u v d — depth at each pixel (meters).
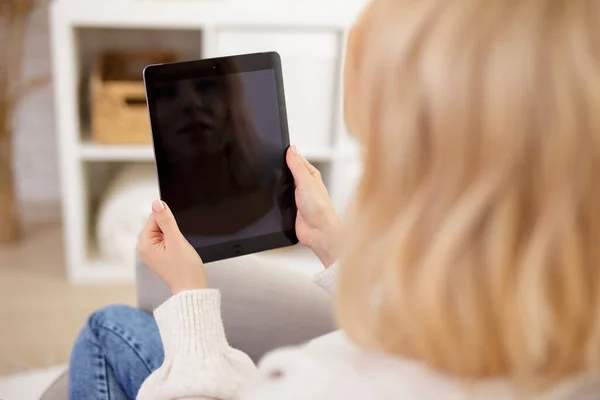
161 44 2.33
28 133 2.39
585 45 0.37
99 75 2.01
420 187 0.42
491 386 0.44
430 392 0.45
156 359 0.94
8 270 2.16
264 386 0.50
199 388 0.65
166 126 0.90
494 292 0.40
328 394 0.47
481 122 0.39
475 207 0.39
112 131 1.97
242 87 0.93
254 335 1.08
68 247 2.07
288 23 1.92
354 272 0.45
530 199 0.39
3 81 2.10
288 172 0.95
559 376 0.43
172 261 0.78
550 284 0.39
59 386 1.04
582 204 0.38
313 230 0.94
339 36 1.97
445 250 0.40
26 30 2.26
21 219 2.43
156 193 2.08
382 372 0.47
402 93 0.41
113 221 2.08
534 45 0.38
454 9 0.39
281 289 1.09
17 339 1.84
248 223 0.94
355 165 2.10
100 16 1.85
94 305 2.01
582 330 0.41
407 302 0.42
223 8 1.89
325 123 2.06
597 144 0.37
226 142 0.92
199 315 0.70
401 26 0.41
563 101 0.37
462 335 0.41
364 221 0.44
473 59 0.39
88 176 2.30
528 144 0.38
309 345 0.55
